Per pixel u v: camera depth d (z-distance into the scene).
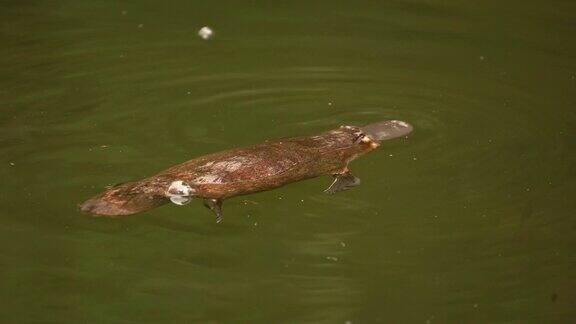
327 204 8.34
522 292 7.15
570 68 11.76
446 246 7.71
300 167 8.21
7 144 9.27
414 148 9.48
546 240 7.78
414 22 13.31
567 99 10.83
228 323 6.80
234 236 7.86
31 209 8.09
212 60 11.95
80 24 13.05
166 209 8.19
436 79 11.45
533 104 10.70
